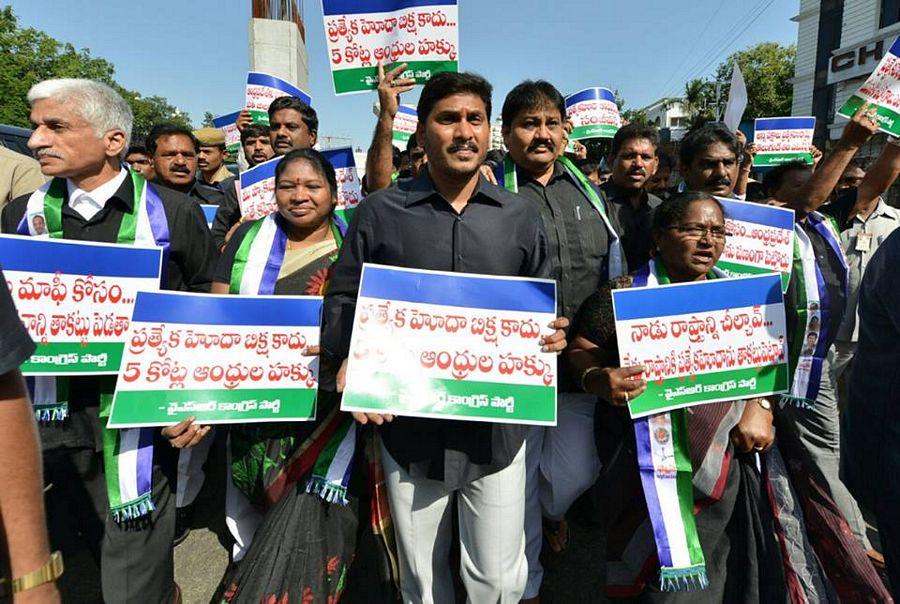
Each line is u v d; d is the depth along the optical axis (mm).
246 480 2143
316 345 2008
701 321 1900
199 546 2932
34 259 1869
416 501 1913
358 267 1877
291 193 2184
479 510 1894
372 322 1732
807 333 2625
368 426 2051
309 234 2320
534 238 1947
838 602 1907
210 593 2576
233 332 1971
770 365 1908
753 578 1894
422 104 1771
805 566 1882
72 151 1979
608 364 2053
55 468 2141
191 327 1939
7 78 27297
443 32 2516
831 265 2809
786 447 2025
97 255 1950
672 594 1848
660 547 1826
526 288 1796
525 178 2504
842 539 1905
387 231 1833
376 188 2686
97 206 2113
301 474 2002
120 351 1978
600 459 2088
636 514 1961
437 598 1986
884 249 1569
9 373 977
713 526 1908
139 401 1866
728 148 2775
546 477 2408
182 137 4164
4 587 982
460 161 1725
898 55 2781
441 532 1971
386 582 2078
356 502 2129
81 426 2086
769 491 1949
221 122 5637
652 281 2051
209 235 2471
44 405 1997
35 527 1004
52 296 1888
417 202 1826
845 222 3066
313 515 1961
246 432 2127
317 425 2035
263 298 1994
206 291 2443
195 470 2393
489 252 1838
